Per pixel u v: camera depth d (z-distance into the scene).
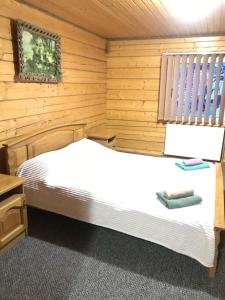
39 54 2.62
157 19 2.92
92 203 2.09
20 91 2.48
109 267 1.88
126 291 1.67
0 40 2.19
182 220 1.78
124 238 2.24
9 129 2.40
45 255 2.00
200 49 3.72
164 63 3.88
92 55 3.76
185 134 4.07
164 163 2.93
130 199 2.01
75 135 3.43
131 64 4.11
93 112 4.01
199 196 2.00
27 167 2.40
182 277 1.80
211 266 1.73
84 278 1.77
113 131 4.19
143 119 4.27
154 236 1.89
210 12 2.62
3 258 1.95
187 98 3.90
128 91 4.23
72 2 2.38
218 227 1.65
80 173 2.45
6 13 2.21
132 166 2.79
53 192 2.25
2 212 1.92
